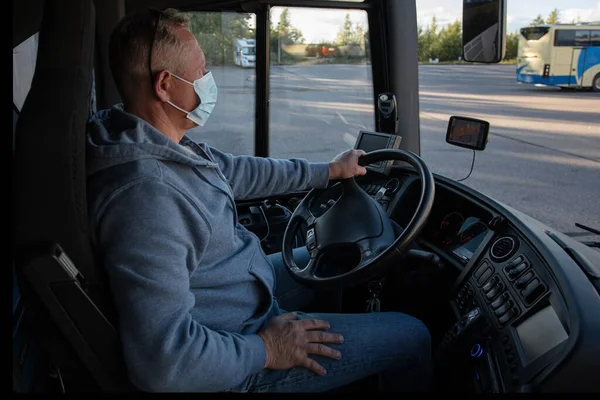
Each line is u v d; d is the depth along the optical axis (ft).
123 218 3.54
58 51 3.41
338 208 5.61
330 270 5.74
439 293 6.29
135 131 3.80
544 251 4.89
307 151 10.29
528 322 4.61
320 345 4.45
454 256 6.32
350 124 10.30
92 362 3.60
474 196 6.37
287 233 6.16
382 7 9.44
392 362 4.74
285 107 10.01
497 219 5.74
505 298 4.99
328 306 6.35
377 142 7.92
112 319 3.69
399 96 9.77
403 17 9.39
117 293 3.53
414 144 10.09
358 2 9.43
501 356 4.62
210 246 4.30
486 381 4.61
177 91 4.21
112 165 3.64
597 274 4.67
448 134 7.66
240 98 9.84
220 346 3.85
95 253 3.55
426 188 5.18
